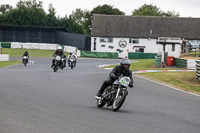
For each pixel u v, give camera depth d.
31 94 21.03
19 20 161.75
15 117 13.30
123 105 18.69
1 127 11.38
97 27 131.75
